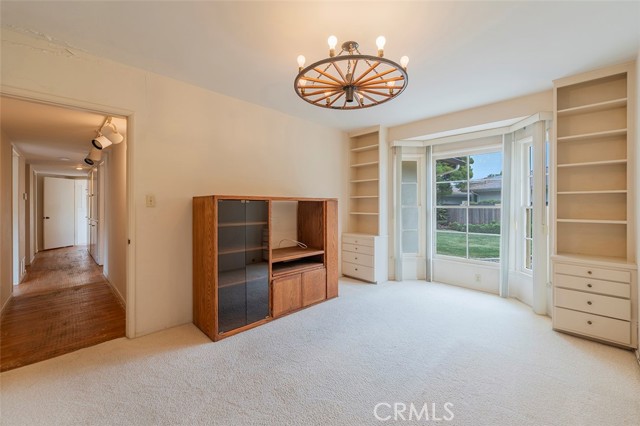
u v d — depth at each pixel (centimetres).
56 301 381
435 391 197
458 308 351
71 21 203
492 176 419
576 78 287
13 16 196
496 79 299
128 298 273
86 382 205
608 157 286
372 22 205
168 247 295
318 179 460
